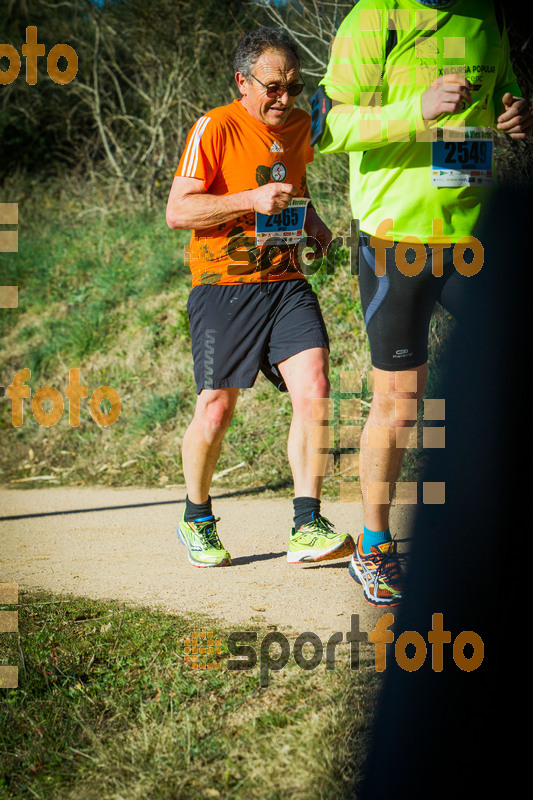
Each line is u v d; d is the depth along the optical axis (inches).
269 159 299.3
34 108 1162.0
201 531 316.8
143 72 1019.3
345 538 293.7
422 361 236.2
